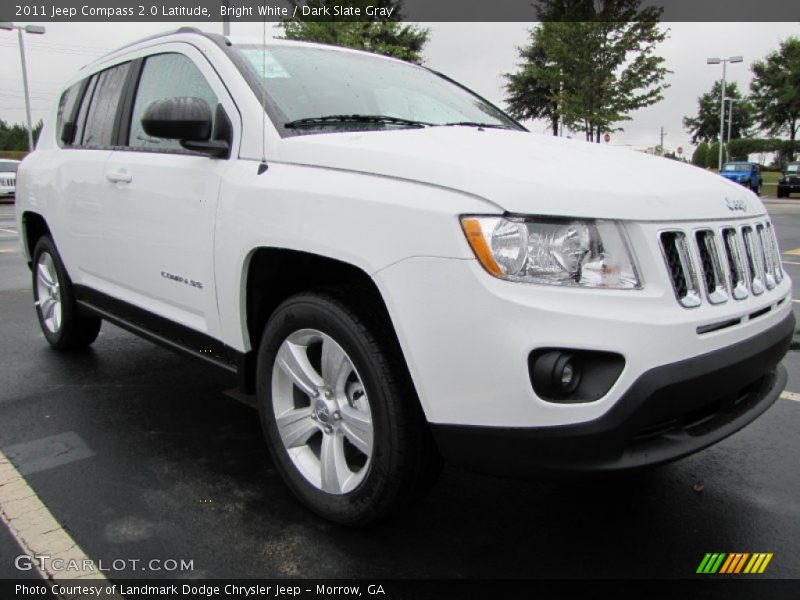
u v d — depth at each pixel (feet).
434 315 6.80
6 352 15.76
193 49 10.54
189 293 9.92
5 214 60.44
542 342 6.42
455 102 12.03
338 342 7.91
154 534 8.30
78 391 13.23
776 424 11.91
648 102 72.79
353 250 7.36
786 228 49.93
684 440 7.04
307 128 9.05
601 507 9.11
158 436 11.18
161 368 14.67
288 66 10.27
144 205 10.62
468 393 6.76
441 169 7.13
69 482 9.58
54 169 13.79
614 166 7.97
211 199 9.23
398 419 7.41
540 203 6.70
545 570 7.72
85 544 8.09
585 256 6.68
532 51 120.88
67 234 13.28
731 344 7.30
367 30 65.10
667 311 6.76
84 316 14.83
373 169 7.59
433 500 9.26
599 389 6.54
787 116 159.43
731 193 8.43
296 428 8.73
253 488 9.45
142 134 11.39
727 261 7.68
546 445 6.59
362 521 8.03
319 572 7.62
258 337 9.39
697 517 8.86
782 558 7.96
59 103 15.24
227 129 9.38
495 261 6.59
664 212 7.08
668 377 6.56
